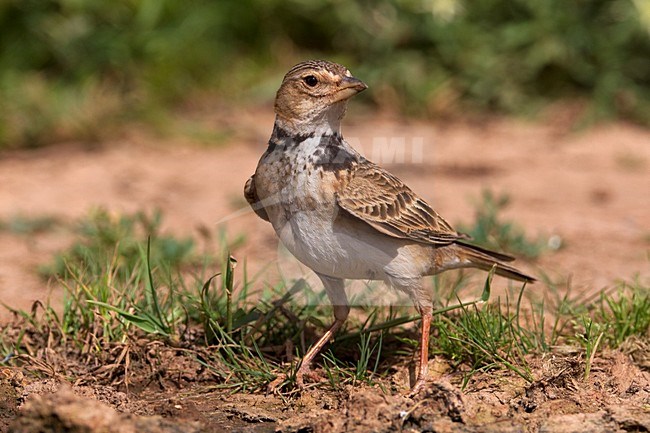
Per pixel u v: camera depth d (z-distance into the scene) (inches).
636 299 385.4
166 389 352.2
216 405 335.0
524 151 709.3
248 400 338.3
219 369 354.9
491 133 748.6
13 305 421.7
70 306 379.2
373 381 346.6
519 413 321.1
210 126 754.2
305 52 820.6
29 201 600.7
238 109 784.3
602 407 325.7
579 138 738.8
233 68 809.5
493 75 786.8
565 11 790.5
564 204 596.4
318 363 364.8
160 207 589.0
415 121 765.3
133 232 514.9
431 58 795.4
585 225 554.3
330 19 809.5
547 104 783.1
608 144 726.5
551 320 390.6
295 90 335.6
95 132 735.7
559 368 342.0
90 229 501.0
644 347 362.6
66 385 336.8
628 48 787.4
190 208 587.8
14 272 474.9
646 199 607.2
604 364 351.9
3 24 776.9
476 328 354.9
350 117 759.7
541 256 500.7
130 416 303.7
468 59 789.9
